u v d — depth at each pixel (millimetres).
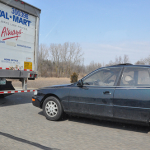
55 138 4184
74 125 5246
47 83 24234
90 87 5129
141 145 3832
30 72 8672
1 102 9141
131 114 4457
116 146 3764
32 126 5086
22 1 8219
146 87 4406
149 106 4242
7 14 7672
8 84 8203
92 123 5465
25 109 7434
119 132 4680
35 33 8953
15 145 3742
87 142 3967
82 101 5133
